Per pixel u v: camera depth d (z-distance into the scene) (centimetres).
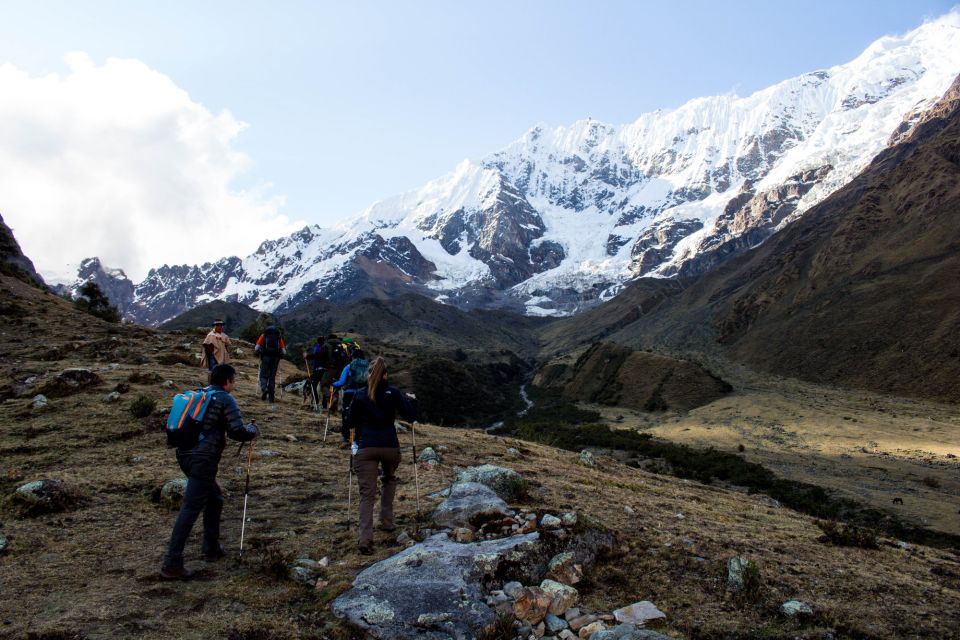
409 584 586
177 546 615
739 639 541
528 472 1223
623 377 12062
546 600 586
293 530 773
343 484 1007
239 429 656
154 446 1164
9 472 945
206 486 637
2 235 5434
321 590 606
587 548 695
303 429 1436
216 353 1588
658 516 948
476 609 561
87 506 827
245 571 643
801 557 800
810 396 9338
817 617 588
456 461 1271
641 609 584
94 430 1232
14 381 1706
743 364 13500
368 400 739
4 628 494
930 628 585
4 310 2997
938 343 9231
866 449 5762
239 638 508
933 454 5409
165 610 546
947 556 1016
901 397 8588
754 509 1359
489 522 746
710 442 6550
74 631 496
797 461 5284
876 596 665
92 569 630
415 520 803
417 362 11800
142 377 1756
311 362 1664
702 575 683
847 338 11275
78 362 2116
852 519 3447
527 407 12000
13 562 635
